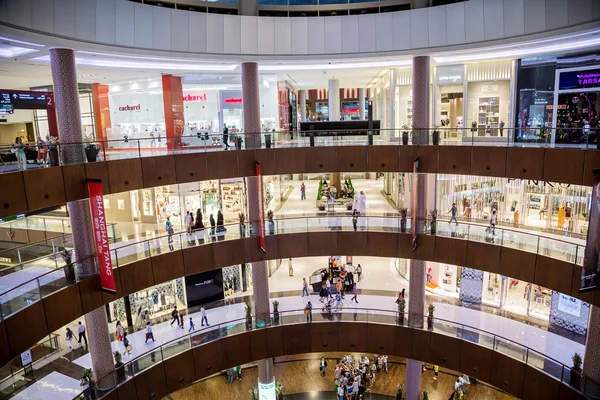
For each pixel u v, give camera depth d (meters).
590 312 16.78
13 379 18.36
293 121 43.59
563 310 22.55
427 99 22.44
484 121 25.38
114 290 17.64
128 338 22.47
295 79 34.88
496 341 20.27
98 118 30.30
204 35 20.55
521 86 23.97
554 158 18.06
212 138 22.27
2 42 15.73
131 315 25.62
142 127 29.20
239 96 28.84
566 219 24.19
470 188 27.25
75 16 15.98
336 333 23.95
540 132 18.67
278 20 21.61
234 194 29.94
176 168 21.09
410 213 25.25
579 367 17.38
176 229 28.00
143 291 26.28
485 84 25.06
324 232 24.22
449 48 20.89
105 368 18.91
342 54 22.12
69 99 17.25
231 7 22.20
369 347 23.77
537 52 21.92
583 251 17.73
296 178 49.75
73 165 17.14
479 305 25.28
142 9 18.39
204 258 22.58
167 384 20.69
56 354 20.53
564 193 24.20
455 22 20.30
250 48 21.61
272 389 25.28
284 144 23.28
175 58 21.11
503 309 25.09
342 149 23.27
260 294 25.02
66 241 21.66
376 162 23.00
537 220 25.48
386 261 32.81
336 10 23.11
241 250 23.52
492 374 20.20
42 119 29.09
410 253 23.23
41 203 16.00
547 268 18.67
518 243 20.00
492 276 25.67
